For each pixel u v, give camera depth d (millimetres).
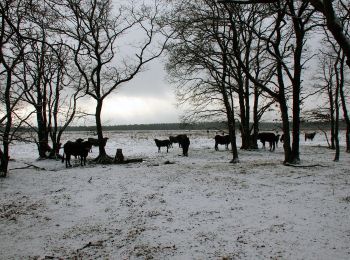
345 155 25312
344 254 6812
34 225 9781
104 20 22891
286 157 19266
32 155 31766
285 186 13008
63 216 10516
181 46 20281
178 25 18391
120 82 23734
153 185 14008
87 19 21703
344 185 12828
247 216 9578
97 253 7699
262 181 14117
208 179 14852
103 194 12836
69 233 9094
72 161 24484
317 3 3398
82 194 13008
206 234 8398
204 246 7676
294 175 15258
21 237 8891
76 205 11586
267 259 6793
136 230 9008
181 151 31484
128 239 8430
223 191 12555
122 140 57531
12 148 39844
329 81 29297
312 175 15172
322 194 11547
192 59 19922
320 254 6867
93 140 38344
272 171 16609
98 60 22812
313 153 27188
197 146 39062
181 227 9023
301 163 19438
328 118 26875
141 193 12727
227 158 24719
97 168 19531
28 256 7680
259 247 7406
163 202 11445
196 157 25906
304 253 6961
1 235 9055
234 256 7039
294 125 19219
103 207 11258
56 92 24906
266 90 18891
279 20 17156
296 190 12281
